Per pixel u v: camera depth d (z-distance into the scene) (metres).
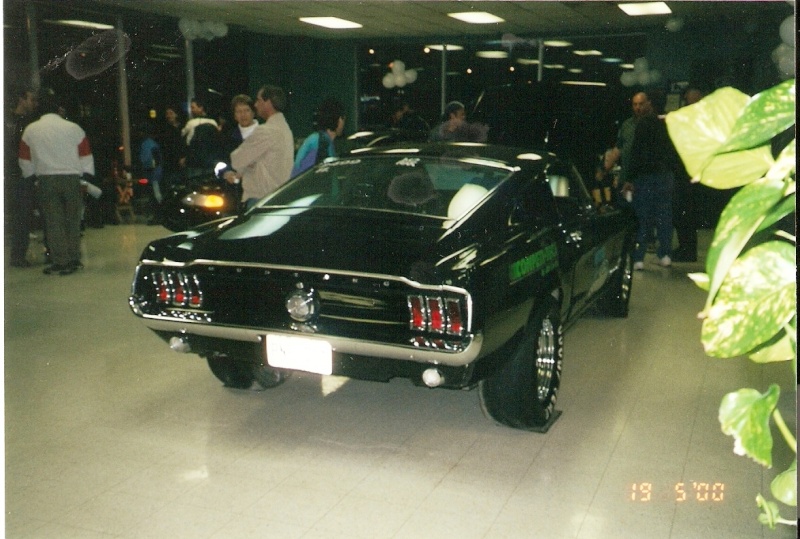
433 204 3.78
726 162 0.74
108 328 5.52
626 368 4.73
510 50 14.18
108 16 11.40
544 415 3.75
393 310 3.10
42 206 7.38
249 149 5.44
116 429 3.71
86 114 11.59
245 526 2.83
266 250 3.34
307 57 15.75
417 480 3.21
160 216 8.21
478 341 3.01
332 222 3.64
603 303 5.82
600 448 3.54
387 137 11.00
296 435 3.66
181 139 11.05
